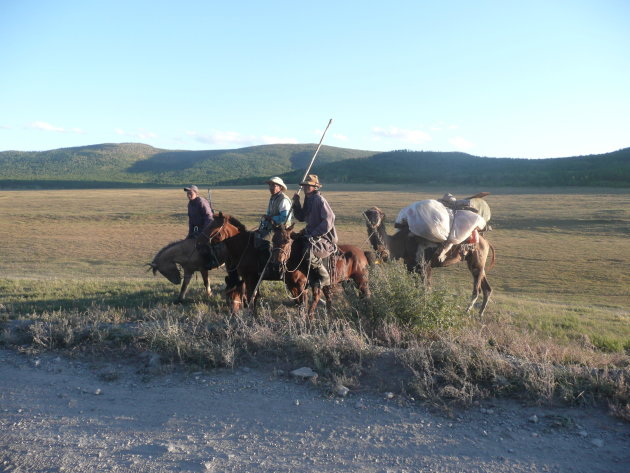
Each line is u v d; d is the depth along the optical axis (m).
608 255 36.66
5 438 5.00
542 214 61.09
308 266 8.48
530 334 9.06
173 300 11.06
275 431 5.15
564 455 4.73
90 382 6.26
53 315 8.34
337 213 64.69
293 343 7.01
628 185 116.19
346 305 9.51
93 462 4.60
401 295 8.30
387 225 47.62
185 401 5.77
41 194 112.69
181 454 4.72
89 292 12.20
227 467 4.53
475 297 11.34
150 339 7.18
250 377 6.34
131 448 4.84
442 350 6.51
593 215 59.22
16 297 11.48
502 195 94.25
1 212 65.00
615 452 4.76
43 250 35.47
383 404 5.68
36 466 4.55
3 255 33.00
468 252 11.16
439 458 4.70
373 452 4.80
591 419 5.31
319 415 5.46
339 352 6.69
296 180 180.12
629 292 25.02
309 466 4.57
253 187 149.75
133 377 6.38
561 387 5.71
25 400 5.80
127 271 26.34
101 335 7.29
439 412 5.50
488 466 4.58
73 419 5.38
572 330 10.30
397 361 6.47
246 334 7.14
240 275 9.16
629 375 5.92
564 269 31.66
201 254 10.57
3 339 7.42
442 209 10.66
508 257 36.06
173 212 65.50
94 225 52.88
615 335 10.36
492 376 6.05
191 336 7.20
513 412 5.46
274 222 8.26
